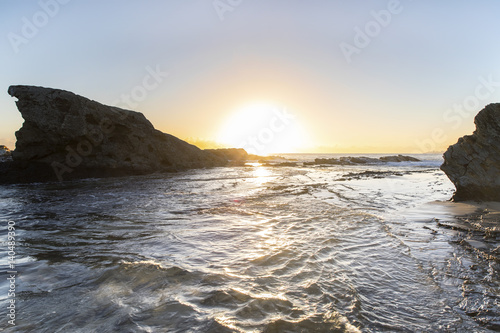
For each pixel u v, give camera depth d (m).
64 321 2.64
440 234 5.80
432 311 2.91
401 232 5.99
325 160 52.16
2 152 33.44
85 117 21.41
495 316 2.80
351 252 4.71
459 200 9.80
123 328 2.51
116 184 17.55
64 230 6.33
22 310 2.84
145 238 5.62
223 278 3.62
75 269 3.95
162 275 3.69
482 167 9.43
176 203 10.07
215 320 2.62
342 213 8.08
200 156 38.53
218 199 11.02
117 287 3.36
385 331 2.55
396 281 3.61
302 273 3.82
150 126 29.48
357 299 3.12
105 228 6.49
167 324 2.57
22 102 19.23
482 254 4.58
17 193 13.41
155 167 28.80
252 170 33.62
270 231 6.12
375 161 52.59
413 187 15.14
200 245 5.11
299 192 13.18
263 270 3.91
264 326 2.55
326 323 2.63
